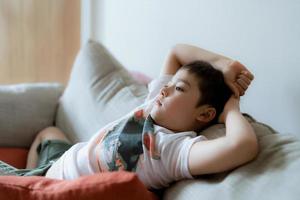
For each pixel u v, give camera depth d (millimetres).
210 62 1178
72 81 1688
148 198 802
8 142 1658
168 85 1080
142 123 1077
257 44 1395
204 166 910
